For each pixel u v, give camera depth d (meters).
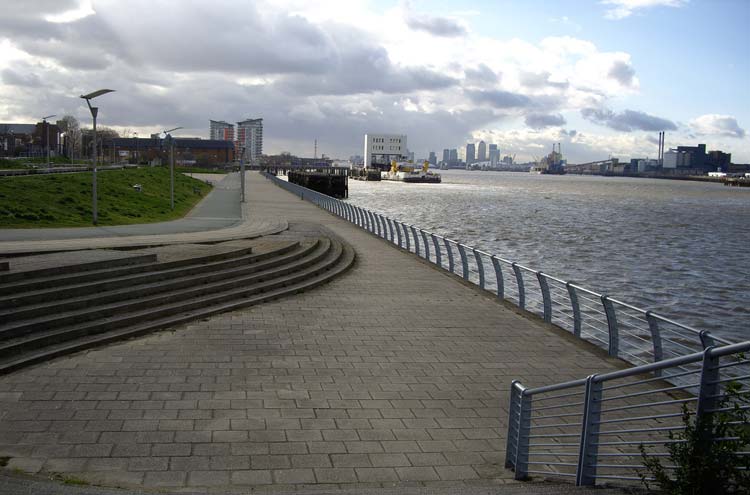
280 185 89.31
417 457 7.83
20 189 35.09
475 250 19.62
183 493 6.42
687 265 38.78
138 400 9.17
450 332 14.10
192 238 23.61
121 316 12.82
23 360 10.27
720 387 5.36
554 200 108.06
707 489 5.00
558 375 11.33
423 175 184.50
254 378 10.44
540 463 7.20
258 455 7.63
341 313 15.55
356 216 40.22
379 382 10.60
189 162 180.88
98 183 45.62
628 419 6.16
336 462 7.57
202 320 14.08
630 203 105.00
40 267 13.17
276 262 19.16
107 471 6.99
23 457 7.23
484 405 9.74
